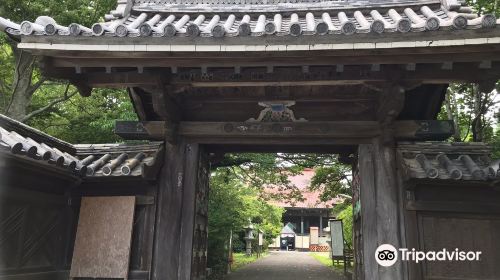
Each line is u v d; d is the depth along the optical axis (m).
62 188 5.93
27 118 12.34
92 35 4.19
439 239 5.37
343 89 5.55
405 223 5.40
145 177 5.54
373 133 5.65
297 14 5.64
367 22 4.94
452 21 3.86
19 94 12.22
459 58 4.22
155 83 4.97
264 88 5.64
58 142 6.02
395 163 5.55
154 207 5.80
